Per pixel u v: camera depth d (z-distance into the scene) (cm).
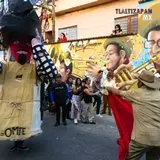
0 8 445
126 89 326
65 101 658
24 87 454
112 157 445
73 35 1124
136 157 310
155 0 732
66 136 564
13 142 516
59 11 1154
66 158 441
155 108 297
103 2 979
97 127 639
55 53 951
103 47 795
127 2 897
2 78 446
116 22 939
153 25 717
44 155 454
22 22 423
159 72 675
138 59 721
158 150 312
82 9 1078
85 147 494
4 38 444
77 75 873
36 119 467
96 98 741
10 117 448
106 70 750
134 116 304
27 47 448
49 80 457
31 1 430
